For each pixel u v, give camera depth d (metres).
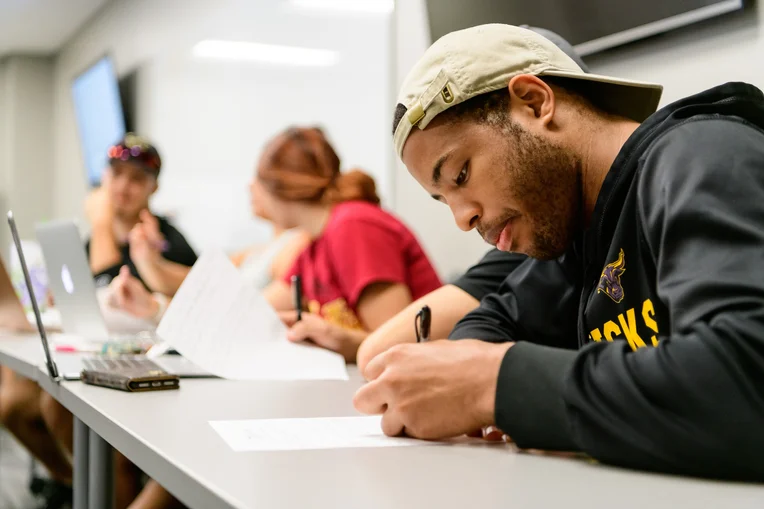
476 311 1.17
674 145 0.70
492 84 0.82
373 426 0.79
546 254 0.88
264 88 4.83
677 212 0.62
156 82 5.38
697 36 1.42
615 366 0.58
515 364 0.65
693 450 0.54
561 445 0.60
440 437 0.70
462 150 0.82
